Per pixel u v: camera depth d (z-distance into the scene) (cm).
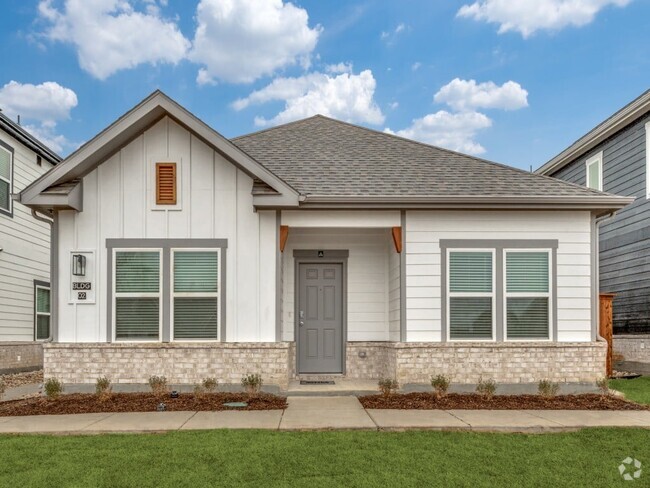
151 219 964
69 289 952
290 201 926
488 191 993
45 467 526
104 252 956
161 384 898
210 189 970
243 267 964
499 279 991
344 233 1115
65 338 945
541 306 993
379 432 669
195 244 962
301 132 1345
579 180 1756
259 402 852
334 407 822
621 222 1500
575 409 821
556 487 477
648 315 1364
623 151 1493
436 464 538
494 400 880
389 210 992
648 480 496
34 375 1336
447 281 988
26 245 1484
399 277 995
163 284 956
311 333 1109
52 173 905
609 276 1566
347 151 1207
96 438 639
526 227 1004
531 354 967
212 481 487
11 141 1410
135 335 952
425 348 960
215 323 957
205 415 764
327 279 1119
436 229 996
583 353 971
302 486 477
